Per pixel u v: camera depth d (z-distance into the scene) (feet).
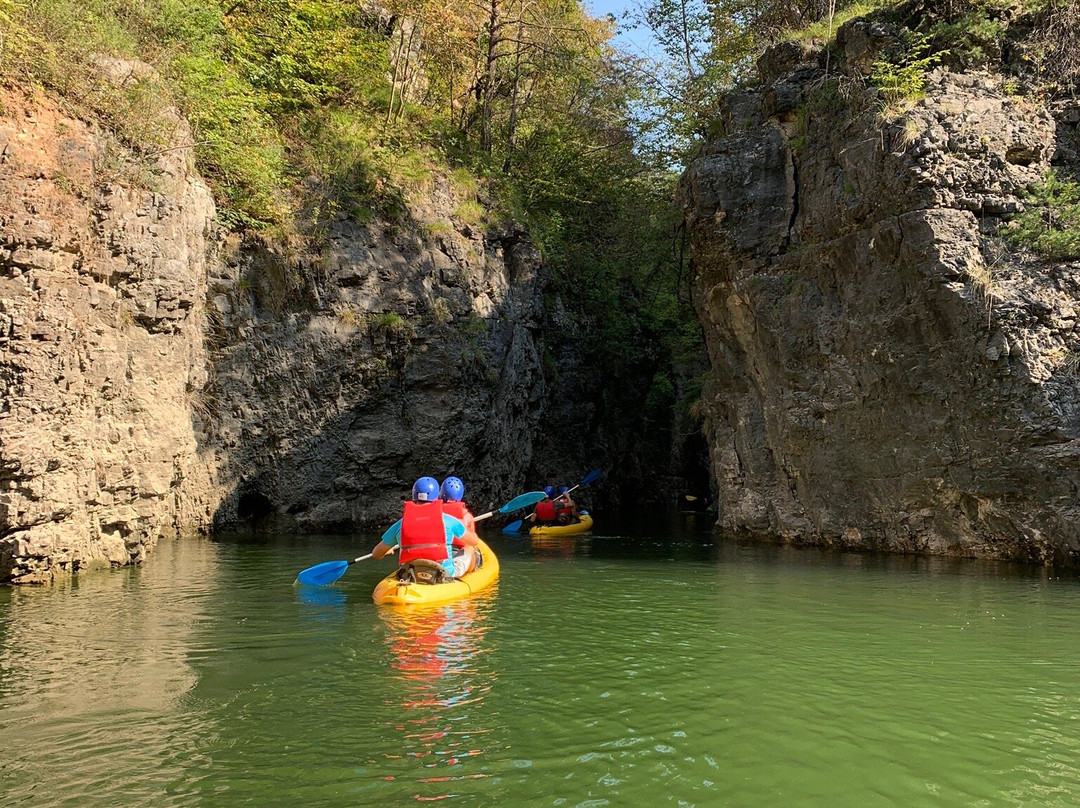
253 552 33.30
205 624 19.19
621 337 72.95
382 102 54.90
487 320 51.70
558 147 68.69
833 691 13.97
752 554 35.35
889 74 32.30
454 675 14.76
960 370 30.42
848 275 35.42
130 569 27.81
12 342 23.11
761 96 41.68
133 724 11.98
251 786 9.78
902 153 31.30
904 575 27.81
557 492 56.75
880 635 18.38
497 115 68.95
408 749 11.02
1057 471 28.02
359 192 47.93
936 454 31.99
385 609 21.21
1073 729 12.16
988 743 11.57
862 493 36.01
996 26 32.14
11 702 13.02
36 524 24.03
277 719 12.21
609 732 11.81
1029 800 9.71
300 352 43.86
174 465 31.89
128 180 28.53
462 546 26.25
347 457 45.96
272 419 43.24
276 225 43.29
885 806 9.51
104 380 26.86
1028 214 29.86
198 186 35.96
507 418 54.80
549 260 62.28
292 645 17.03
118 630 18.40
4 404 22.98
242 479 42.68
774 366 39.88
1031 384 28.35
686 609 21.52
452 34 61.36
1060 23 31.73
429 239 49.70
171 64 35.88
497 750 11.02
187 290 31.19
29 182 24.03
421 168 51.72
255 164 42.01
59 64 26.48
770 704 13.20
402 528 23.63
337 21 52.06
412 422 47.57
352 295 45.85
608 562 32.35
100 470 26.78
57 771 10.19
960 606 21.98
